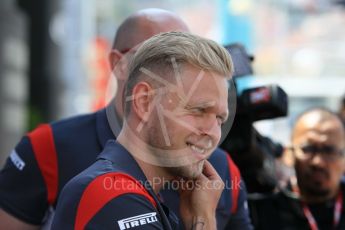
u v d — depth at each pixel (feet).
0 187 18.63
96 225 12.39
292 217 25.00
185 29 18.71
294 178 26.13
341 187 26.27
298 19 114.01
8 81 66.90
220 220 17.26
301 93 104.01
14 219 18.43
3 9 65.87
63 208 12.86
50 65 80.59
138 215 12.55
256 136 22.02
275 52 110.11
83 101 88.58
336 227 25.64
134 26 18.29
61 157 17.92
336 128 25.81
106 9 121.39
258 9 108.06
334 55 110.73
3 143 65.72
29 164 18.13
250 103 19.76
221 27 66.18
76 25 85.30
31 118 77.87
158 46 12.93
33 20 80.07
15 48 68.18
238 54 18.34
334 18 113.80
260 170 21.98
